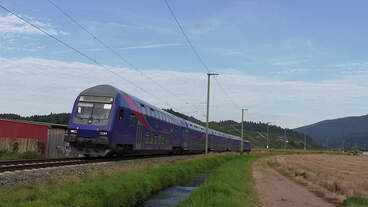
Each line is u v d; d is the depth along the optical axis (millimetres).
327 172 35031
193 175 27859
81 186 12531
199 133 54875
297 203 16188
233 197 14656
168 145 38969
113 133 24141
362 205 15148
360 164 57969
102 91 25359
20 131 34531
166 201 16266
